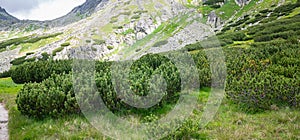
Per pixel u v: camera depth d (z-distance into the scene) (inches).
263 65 464.4
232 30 2038.6
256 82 346.0
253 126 274.1
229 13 2620.6
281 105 333.1
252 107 329.1
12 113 349.4
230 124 283.1
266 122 284.4
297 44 745.0
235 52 636.1
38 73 628.4
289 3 2384.4
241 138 243.8
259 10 2549.2
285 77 404.2
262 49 652.1
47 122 302.0
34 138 260.5
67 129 274.7
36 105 319.3
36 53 2022.6
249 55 555.5
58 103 321.1
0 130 299.9
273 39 1128.2
